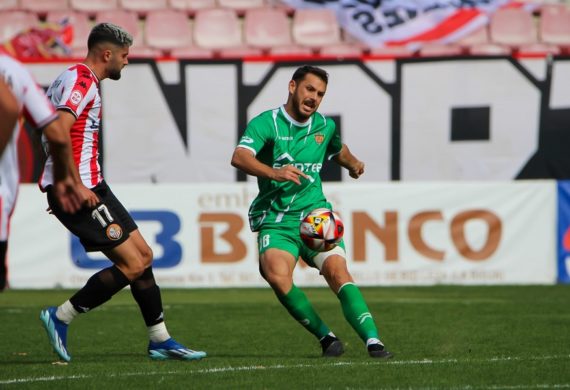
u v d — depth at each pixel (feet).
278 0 198.08
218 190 142.82
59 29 173.17
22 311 109.91
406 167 149.79
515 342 79.71
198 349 77.46
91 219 65.05
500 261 144.97
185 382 57.06
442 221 144.36
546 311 107.34
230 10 193.77
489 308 110.52
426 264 144.05
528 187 145.18
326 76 70.23
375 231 143.54
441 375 59.41
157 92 147.74
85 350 77.30
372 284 143.43
